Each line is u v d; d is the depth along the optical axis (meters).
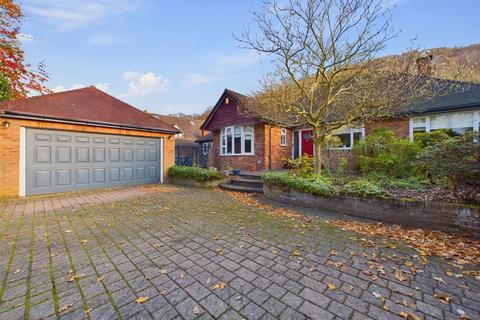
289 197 6.12
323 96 7.05
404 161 6.52
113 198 6.90
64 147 7.63
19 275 2.52
